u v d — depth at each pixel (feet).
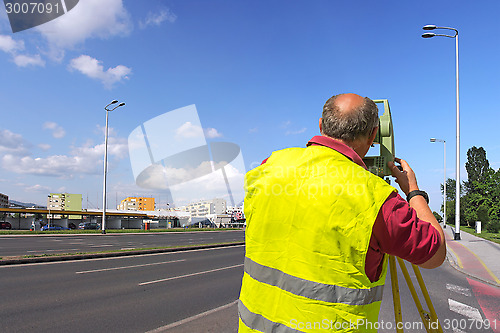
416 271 4.69
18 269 30.60
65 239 79.00
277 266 3.69
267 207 3.81
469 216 214.69
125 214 223.71
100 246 57.57
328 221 3.44
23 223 184.44
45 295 21.09
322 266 3.43
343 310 3.37
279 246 3.69
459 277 29.60
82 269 31.17
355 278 3.41
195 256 44.11
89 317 17.08
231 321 16.87
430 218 3.84
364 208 3.42
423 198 4.13
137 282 25.75
